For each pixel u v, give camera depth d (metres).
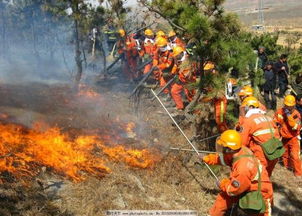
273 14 68.38
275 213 5.94
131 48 10.79
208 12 6.10
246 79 7.59
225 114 6.43
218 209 4.71
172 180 5.89
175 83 8.28
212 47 5.91
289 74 12.31
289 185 6.88
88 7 9.91
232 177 4.30
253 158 4.34
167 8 6.48
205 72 6.52
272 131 5.28
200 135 7.11
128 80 11.00
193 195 5.69
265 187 4.37
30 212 4.29
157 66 9.27
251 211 4.38
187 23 5.89
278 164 7.67
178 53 7.92
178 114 8.20
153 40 10.96
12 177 4.73
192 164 6.45
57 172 5.16
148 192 5.42
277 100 11.84
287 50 17.67
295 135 7.09
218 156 4.78
